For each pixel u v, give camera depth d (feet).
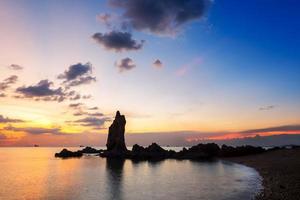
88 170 268.21
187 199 123.85
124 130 513.45
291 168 212.84
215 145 448.24
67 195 139.54
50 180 197.16
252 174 202.69
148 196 132.98
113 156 470.80
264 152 406.21
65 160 422.41
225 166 282.15
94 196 136.15
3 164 351.05
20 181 193.16
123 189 154.51
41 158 485.97
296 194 119.55
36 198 133.28
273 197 117.19
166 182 179.32
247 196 125.90
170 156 452.35
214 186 157.38
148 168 283.79
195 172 235.20
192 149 453.17
